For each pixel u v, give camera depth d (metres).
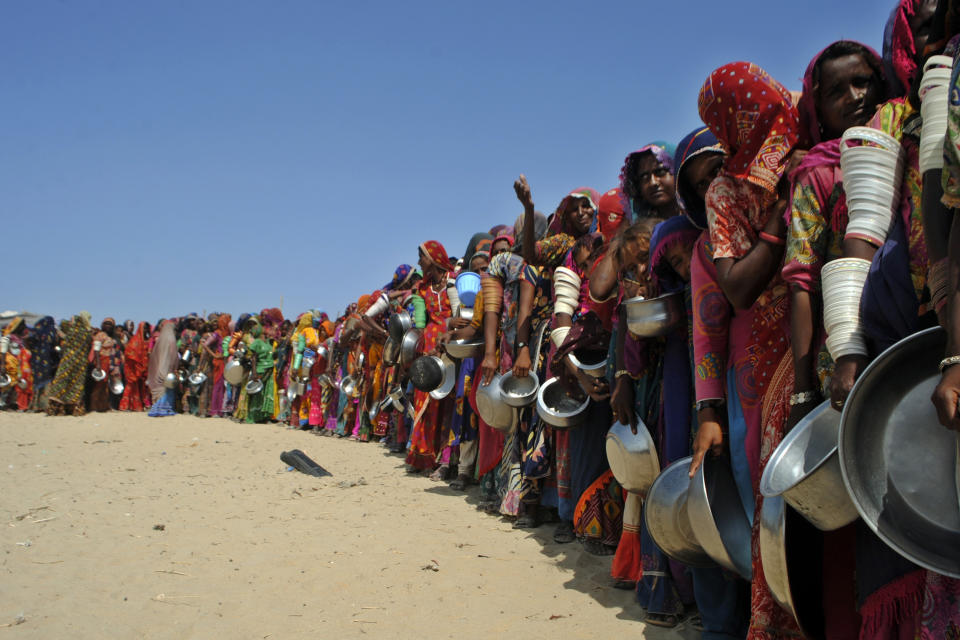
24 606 3.42
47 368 17.42
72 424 13.98
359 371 11.60
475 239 7.79
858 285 2.02
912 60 2.20
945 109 1.75
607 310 4.09
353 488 6.76
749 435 2.60
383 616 3.33
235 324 15.94
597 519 4.21
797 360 2.23
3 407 17.91
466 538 4.81
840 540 2.29
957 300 1.57
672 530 2.82
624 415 3.37
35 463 8.50
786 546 2.11
